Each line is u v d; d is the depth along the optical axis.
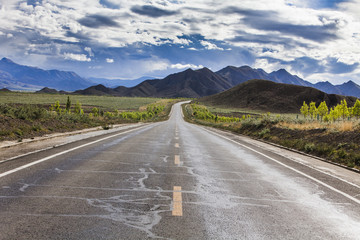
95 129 21.23
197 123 65.00
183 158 9.96
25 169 6.71
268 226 3.97
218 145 15.20
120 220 3.88
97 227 3.60
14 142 10.94
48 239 3.18
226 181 6.70
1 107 15.77
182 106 174.38
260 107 182.50
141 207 4.46
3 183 5.40
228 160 10.09
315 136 15.77
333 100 179.75
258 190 6.01
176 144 14.58
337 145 13.00
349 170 9.55
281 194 5.79
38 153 9.16
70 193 4.99
